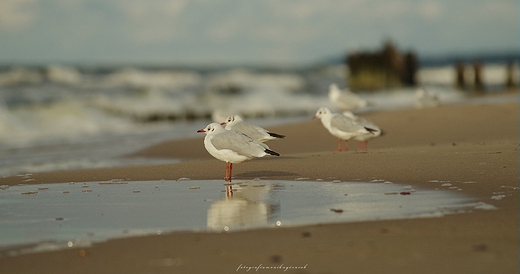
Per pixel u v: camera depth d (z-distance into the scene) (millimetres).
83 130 31797
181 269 7277
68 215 10406
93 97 42219
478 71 69562
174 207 10906
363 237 8383
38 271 7297
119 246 8297
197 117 39500
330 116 19266
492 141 20703
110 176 15016
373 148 20844
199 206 10953
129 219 9984
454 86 71750
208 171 15414
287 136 24516
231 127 16438
